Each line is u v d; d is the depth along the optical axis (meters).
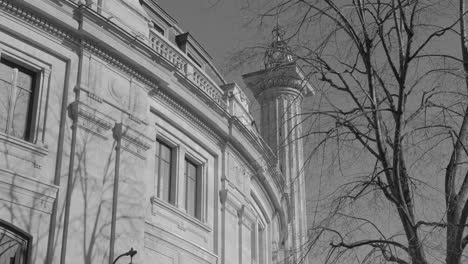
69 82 18.95
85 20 19.42
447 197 10.88
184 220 22.92
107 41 19.92
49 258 17.03
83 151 18.62
